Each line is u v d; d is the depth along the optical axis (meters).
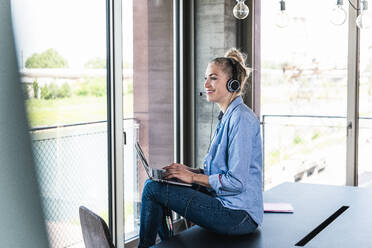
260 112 5.21
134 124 4.33
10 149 3.16
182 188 2.75
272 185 5.30
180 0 4.85
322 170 5.07
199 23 4.98
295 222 2.99
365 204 3.38
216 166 2.82
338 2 3.53
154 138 4.61
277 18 3.61
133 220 4.37
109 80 3.88
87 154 3.75
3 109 3.10
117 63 3.89
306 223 2.97
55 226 3.53
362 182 4.96
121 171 3.99
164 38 4.68
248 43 5.12
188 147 5.03
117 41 3.88
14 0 3.14
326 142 5.03
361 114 4.90
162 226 2.88
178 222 4.83
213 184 2.71
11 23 3.12
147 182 2.80
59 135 3.51
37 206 3.38
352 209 3.26
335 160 5.02
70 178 3.62
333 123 4.98
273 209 3.24
